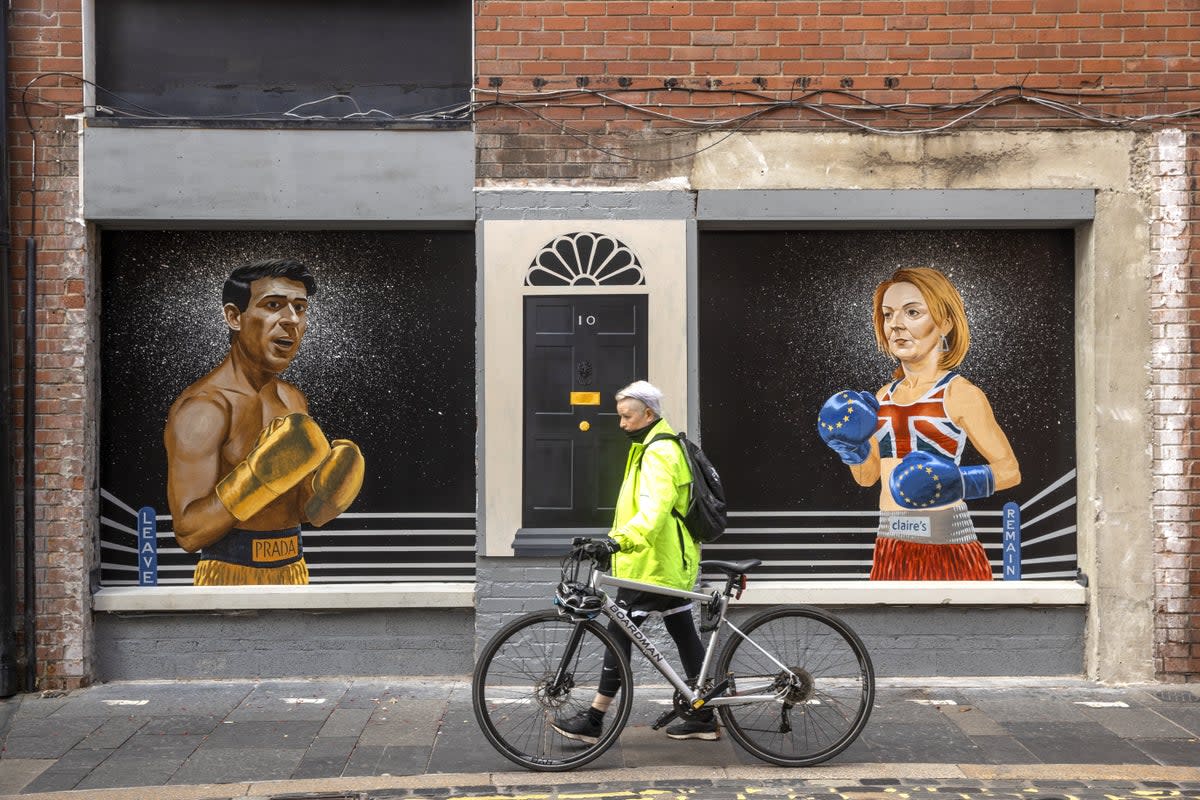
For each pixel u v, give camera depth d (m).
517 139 6.72
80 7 6.63
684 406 6.73
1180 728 5.95
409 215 6.70
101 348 6.86
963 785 5.10
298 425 6.93
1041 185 6.71
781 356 6.98
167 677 6.84
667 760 5.43
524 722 5.30
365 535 6.94
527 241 6.74
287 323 6.93
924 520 6.98
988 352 7.00
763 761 5.38
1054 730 5.91
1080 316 6.90
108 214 6.61
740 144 6.73
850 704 5.38
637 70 6.73
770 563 6.99
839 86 6.73
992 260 6.99
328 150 6.67
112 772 5.30
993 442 6.98
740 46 6.74
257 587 6.86
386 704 6.36
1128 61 6.73
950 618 6.91
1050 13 6.73
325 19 6.88
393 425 6.96
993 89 6.73
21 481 6.62
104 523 6.87
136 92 6.81
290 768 5.34
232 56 6.85
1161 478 6.75
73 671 6.66
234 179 6.64
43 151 6.61
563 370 6.76
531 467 6.77
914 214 6.72
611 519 6.76
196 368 6.91
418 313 6.96
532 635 5.33
